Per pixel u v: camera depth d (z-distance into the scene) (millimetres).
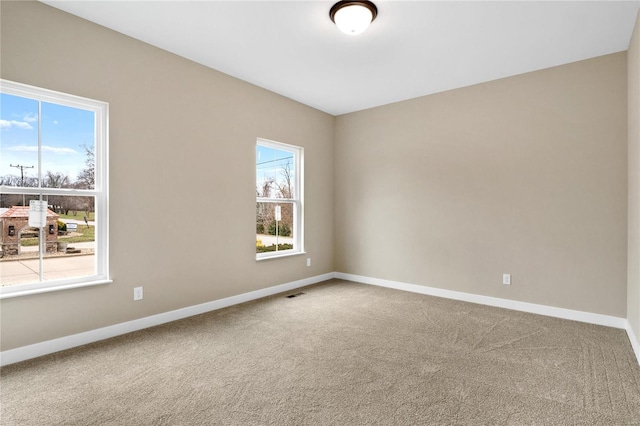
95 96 2801
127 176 3004
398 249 4738
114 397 1993
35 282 2580
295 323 3297
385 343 2820
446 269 4301
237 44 3146
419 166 4531
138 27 2869
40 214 2611
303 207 4902
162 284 3270
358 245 5172
